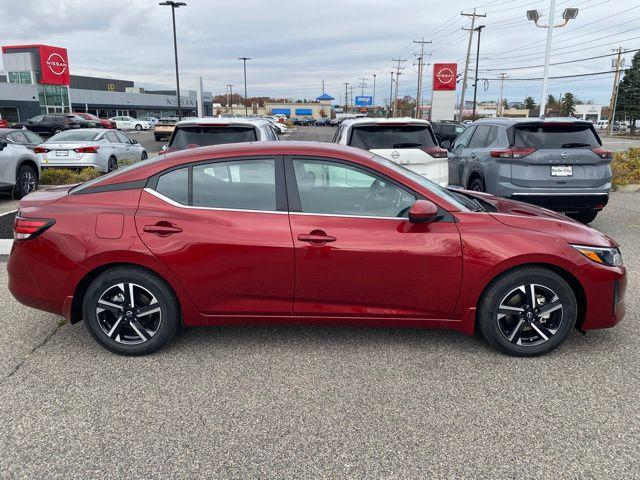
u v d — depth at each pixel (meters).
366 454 2.72
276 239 3.61
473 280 3.62
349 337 4.15
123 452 2.73
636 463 2.64
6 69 54.69
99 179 3.91
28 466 2.62
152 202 3.71
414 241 3.61
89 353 3.87
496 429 2.93
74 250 3.62
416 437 2.86
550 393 3.31
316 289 3.67
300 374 3.55
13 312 4.67
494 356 3.82
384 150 7.38
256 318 3.75
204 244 3.60
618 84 75.69
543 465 2.63
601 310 3.71
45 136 39.53
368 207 3.72
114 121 54.00
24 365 3.68
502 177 7.45
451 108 44.91
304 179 3.72
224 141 7.48
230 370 3.61
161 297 3.68
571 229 3.78
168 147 7.55
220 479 2.53
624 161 15.69
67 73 57.72
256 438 2.85
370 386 3.39
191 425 2.97
